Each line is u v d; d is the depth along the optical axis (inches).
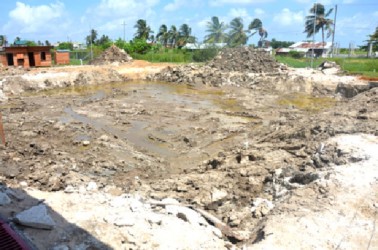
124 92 1274.6
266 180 478.9
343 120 634.8
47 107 1011.9
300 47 3260.3
